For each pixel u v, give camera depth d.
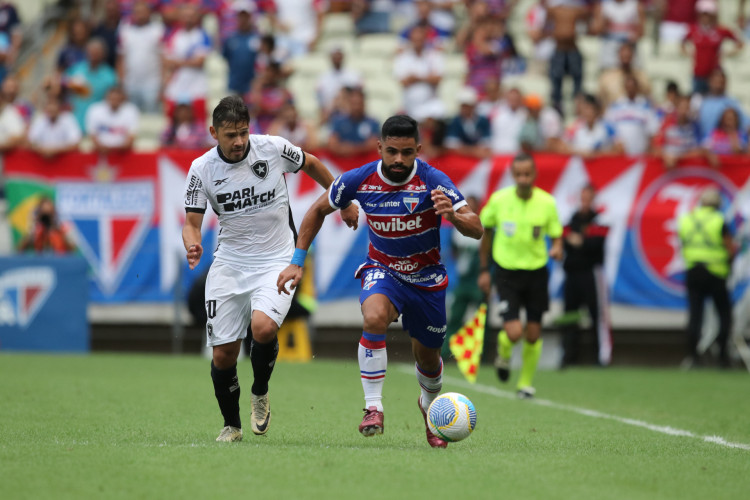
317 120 64.31
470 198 45.75
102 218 53.41
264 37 60.50
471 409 21.36
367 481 16.77
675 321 53.06
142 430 24.00
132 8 71.06
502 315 36.44
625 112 58.25
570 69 62.03
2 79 67.38
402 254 21.92
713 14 62.75
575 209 53.06
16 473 17.14
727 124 56.47
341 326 53.38
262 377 22.08
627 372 49.16
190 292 50.44
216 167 21.66
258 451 19.64
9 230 55.12
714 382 44.00
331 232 52.75
